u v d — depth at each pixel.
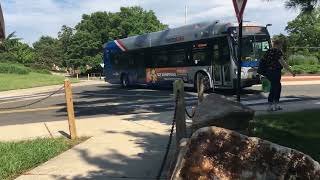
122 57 33.69
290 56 46.25
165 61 28.25
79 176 7.92
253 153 5.00
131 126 12.79
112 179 7.62
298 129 10.22
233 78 22.78
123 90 30.78
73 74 95.38
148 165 8.35
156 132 11.61
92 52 94.75
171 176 5.23
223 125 8.11
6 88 42.50
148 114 15.51
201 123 8.13
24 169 8.59
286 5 10.20
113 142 10.57
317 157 7.76
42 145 10.54
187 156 5.11
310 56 49.16
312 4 10.12
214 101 8.54
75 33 97.19
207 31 24.31
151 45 29.69
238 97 9.73
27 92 36.97
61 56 121.44
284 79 32.22
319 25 67.00
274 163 4.92
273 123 11.09
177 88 8.48
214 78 24.05
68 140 11.18
